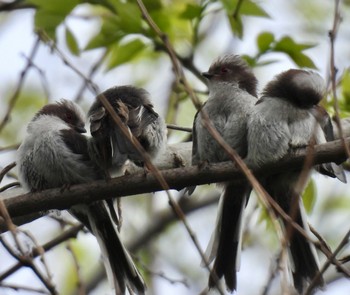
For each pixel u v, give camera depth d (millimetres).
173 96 15875
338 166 11164
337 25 9133
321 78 11344
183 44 13945
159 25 13547
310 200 12180
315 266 10727
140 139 10695
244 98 11820
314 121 11062
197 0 14586
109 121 10773
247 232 12523
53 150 11492
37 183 11672
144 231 16844
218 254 11266
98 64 13586
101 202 11383
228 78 12508
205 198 17312
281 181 11375
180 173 10547
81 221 11594
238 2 13016
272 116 11047
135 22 13281
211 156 11633
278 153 10945
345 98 12656
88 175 11492
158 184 10555
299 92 11156
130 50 13445
